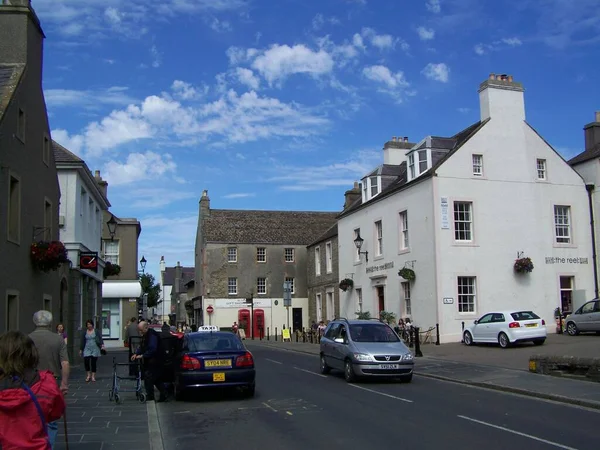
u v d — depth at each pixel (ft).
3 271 47.70
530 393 43.21
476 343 82.94
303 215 186.70
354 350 52.95
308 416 36.45
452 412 36.68
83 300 87.56
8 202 49.21
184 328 140.56
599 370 46.29
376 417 35.47
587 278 97.71
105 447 27.78
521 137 97.40
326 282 138.41
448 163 92.12
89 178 84.23
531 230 95.50
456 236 91.86
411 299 95.86
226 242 171.12
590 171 100.53
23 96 54.34
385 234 106.22
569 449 26.61
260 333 166.91
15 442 14.90
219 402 43.14
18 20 56.03
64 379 25.14
